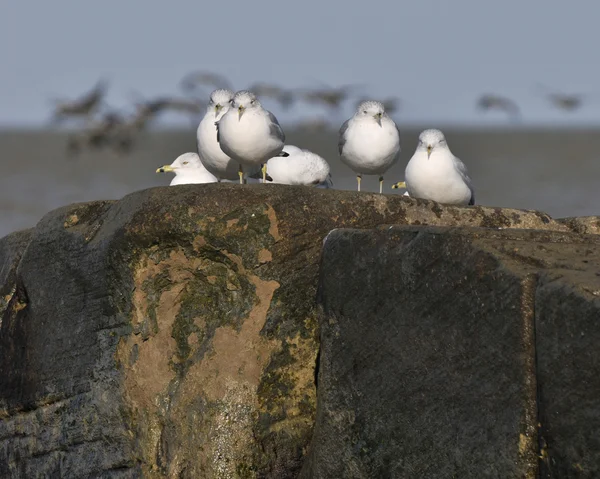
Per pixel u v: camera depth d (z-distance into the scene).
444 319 10.42
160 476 12.88
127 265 12.91
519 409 9.64
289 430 12.81
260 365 12.72
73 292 13.73
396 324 10.95
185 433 12.76
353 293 11.43
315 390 12.91
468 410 10.18
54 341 14.01
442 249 10.46
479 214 13.63
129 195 13.20
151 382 12.98
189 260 12.73
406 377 10.85
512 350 9.70
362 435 11.36
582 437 9.04
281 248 12.51
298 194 12.62
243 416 12.65
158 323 13.01
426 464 10.63
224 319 12.83
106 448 13.42
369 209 12.94
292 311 12.73
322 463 11.76
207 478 12.56
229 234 12.42
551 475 9.38
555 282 9.34
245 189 12.51
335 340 11.69
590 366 8.96
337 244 11.66
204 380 12.74
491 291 9.91
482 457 10.02
